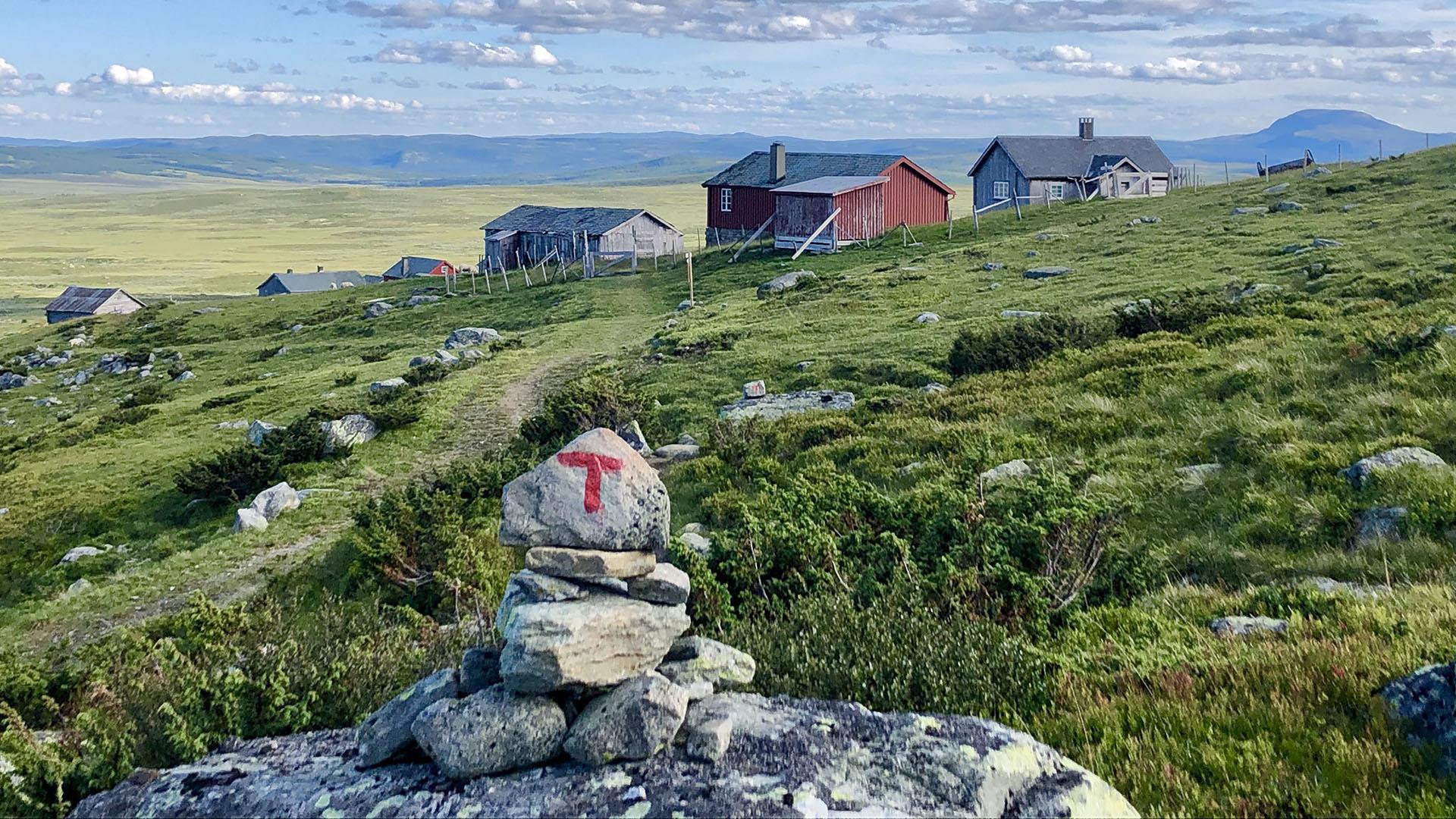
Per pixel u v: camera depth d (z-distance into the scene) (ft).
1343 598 37.27
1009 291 153.48
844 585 42.63
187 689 32.94
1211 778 24.99
